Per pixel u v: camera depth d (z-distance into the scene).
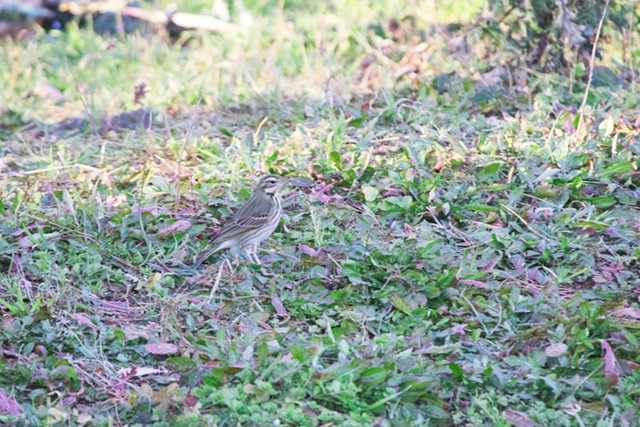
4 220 13.32
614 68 17.56
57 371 10.59
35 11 25.55
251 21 23.47
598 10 17.42
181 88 19.16
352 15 22.58
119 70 21.69
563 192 13.33
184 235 13.05
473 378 10.32
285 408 9.89
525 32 17.53
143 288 12.12
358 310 11.58
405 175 13.85
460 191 13.53
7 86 21.05
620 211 13.10
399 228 13.00
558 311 11.18
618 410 10.01
